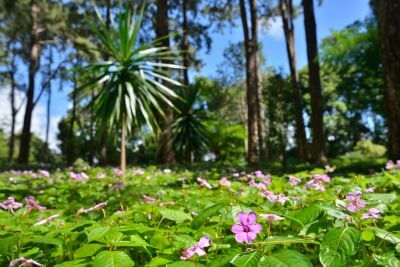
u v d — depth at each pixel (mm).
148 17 22078
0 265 1703
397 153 6652
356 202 1786
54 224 2180
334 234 1350
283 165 13938
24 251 1878
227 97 34906
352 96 18781
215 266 1353
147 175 6262
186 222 2236
